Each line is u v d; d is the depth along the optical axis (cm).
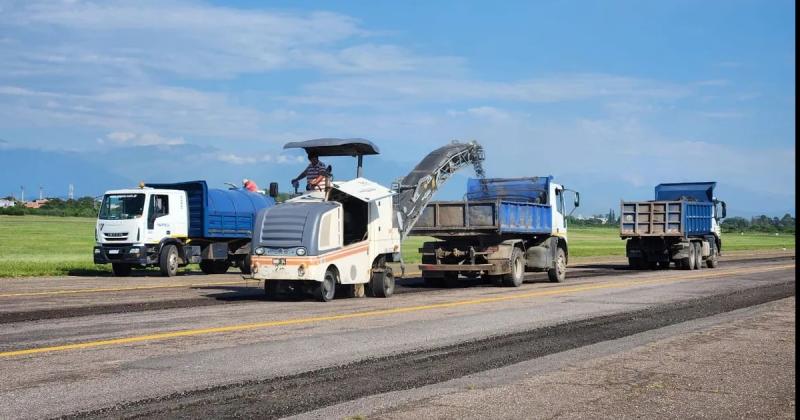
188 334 1309
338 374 1006
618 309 1773
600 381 977
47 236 6381
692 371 1048
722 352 1193
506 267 2427
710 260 3794
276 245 1867
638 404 866
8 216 11294
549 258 2644
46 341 1229
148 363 1055
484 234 2423
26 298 1970
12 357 1089
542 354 1168
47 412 804
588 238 9800
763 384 976
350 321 1494
